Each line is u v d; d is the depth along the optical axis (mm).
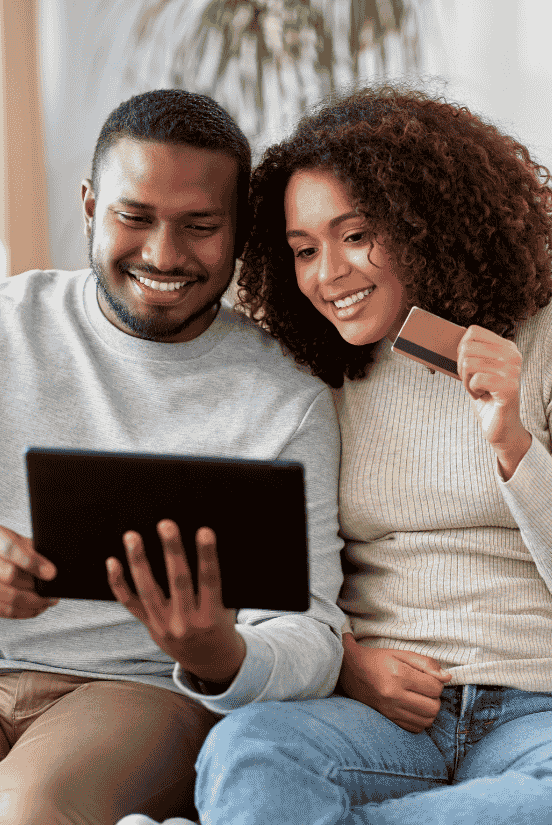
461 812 768
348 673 1027
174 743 936
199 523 758
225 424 1094
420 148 1088
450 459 1060
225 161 1053
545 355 1068
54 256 2602
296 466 739
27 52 2561
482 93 2344
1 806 824
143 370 1092
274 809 761
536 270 1112
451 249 1100
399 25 2396
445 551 1052
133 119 1039
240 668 847
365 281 1075
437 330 977
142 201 1020
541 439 1053
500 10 2322
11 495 1039
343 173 1049
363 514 1100
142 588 750
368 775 878
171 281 1054
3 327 1100
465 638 999
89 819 819
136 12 2541
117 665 1033
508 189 1125
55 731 922
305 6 2443
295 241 1108
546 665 991
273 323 1195
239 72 2496
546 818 755
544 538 946
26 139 2568
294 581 766
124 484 759
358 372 1155
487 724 979
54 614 1025
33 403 1058
